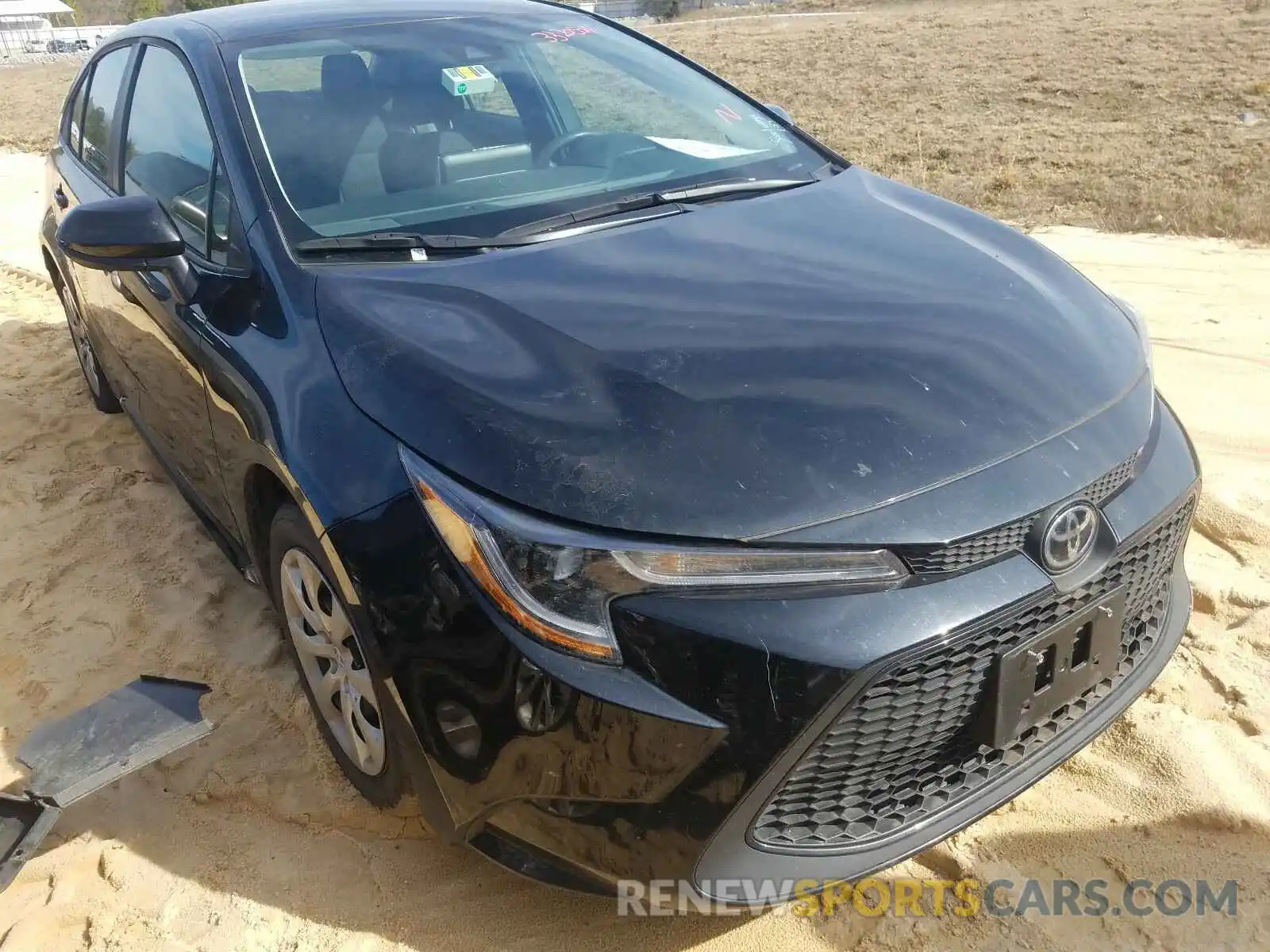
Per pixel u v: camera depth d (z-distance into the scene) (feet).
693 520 5.78
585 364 6.70
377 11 11.15
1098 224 23.59
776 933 7.04
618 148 10.26
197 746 8.98
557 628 5.82
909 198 10.01
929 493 6.02
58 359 18.30
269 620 10.68
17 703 9.62
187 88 10.09
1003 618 6.01
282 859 7.81
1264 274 19.47
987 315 7.48
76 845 8.04
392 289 7.73
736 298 7.49
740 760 5.72
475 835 6.63
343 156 9.16
